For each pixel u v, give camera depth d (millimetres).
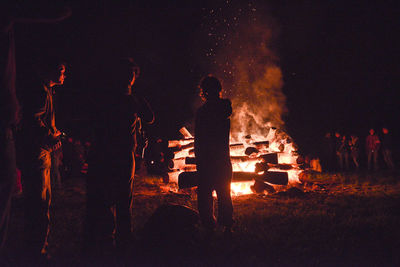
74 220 5992
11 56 2377
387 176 11734
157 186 10969
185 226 4328
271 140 9648
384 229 4840
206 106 4781
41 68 3463
